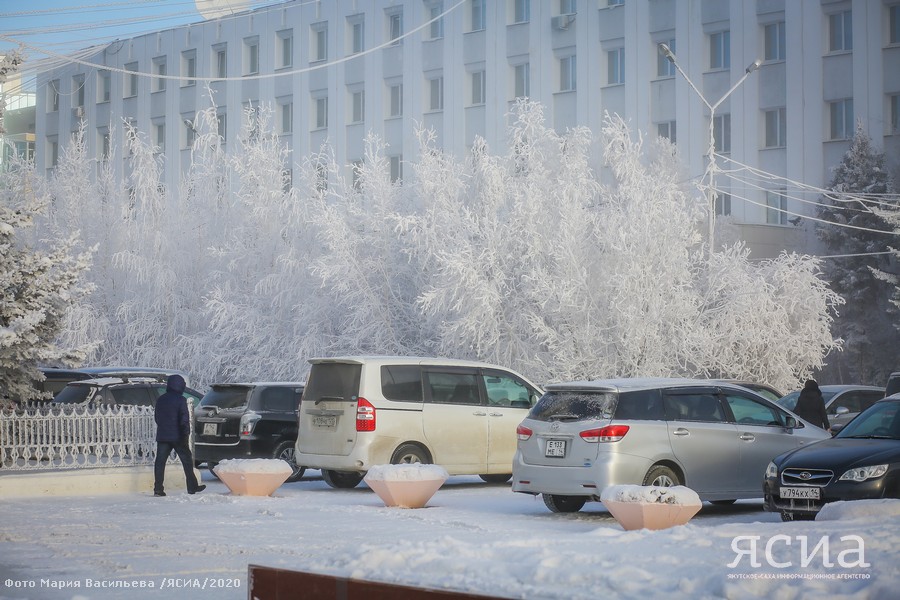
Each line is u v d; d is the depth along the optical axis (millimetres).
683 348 30234
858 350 52500
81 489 19031
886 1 53938
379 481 16500
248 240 40125
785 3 55875
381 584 7059
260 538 12852
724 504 17453
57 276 20859
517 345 31547
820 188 54938
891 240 52312
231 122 74062
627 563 8609
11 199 44875
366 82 68562
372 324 34875
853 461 13398
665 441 15219
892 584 7375
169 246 42750
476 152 36875
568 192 31547
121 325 42188
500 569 8391
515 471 15734
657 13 59250
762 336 31828
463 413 19703
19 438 19422
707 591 7641
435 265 33531
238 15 73938
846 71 54625
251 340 37719
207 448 21578
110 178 45250
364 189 36781
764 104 56625
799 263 33688
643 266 30062
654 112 59250
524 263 31391
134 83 79062
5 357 19953
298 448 19531
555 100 62156
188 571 10562
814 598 7246
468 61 64812
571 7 62438
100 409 20016
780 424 16500
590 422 15094
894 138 53969
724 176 57375
